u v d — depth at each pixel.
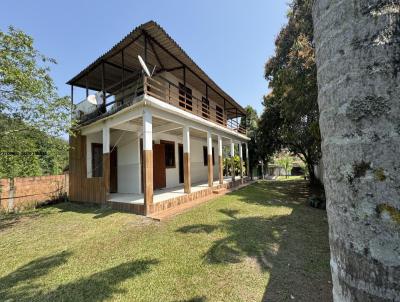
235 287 2.69
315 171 17.19
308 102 8.65
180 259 3.44
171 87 9.95
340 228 0.92
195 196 8.20
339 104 0.92
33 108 6.81
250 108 21.14
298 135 12.23
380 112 0.78
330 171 1.00
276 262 3.28
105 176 7.38
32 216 6.98
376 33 0.81
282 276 2.90
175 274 3.01
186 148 8.02
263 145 17.47
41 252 3.99
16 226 5.93
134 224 5.27
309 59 7.70
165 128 8.66
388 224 0.75
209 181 9.66
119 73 9.13
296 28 9.43
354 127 0.85
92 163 8.98
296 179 19.41
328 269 3.05
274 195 9.77
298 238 4.24
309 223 5.25
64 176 9.77
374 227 0.78
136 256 3.59
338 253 0.93
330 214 1.01
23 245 4.40
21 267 3.44
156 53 7.93
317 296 2.47
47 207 8.38
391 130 0.76
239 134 14.13
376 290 0.77
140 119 7.64
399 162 0.74
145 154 6.02
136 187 8.70
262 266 3.17
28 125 6.92
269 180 18.66
